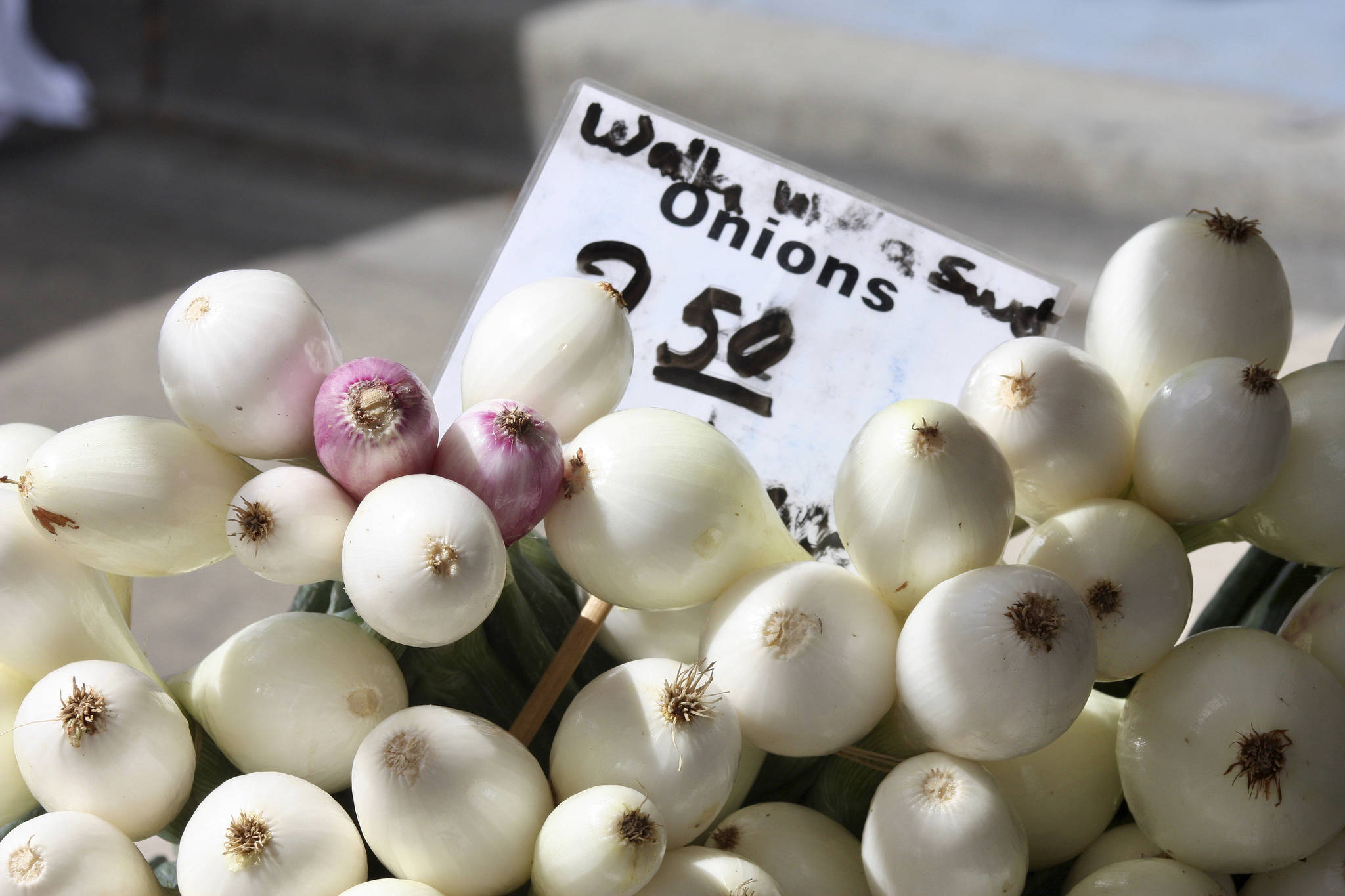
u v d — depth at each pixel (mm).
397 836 1178
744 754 1276
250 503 1184
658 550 1219
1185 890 1231
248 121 7668
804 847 1247
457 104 7410
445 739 1182
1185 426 1242
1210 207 6078
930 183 6621
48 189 6922
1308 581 1353
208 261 6301
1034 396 1254
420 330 5754
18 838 1185
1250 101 6738
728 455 1239
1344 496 1259
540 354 1247
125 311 5871
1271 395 1232
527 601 1335
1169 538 1245
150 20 7883
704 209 1445
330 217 6758
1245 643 1239
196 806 1253
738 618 1222
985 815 1196
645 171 1447
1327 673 1239
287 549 1185
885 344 1424
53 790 1197
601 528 1221
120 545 1207
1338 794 1219
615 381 1268
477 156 7312
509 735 1210
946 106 6730
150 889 1210
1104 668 1250
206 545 1224
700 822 1207
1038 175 6449
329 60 7598
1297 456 1269
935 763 1215
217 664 1235
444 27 7445
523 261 1440
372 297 5988
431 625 1162
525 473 1196
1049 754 1280
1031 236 6258
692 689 1197
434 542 1154
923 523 1213
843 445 1417
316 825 1185
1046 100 6773
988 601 1195
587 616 1277
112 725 1188
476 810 1177
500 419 1201
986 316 1419
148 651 4117
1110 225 6238
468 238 6555
